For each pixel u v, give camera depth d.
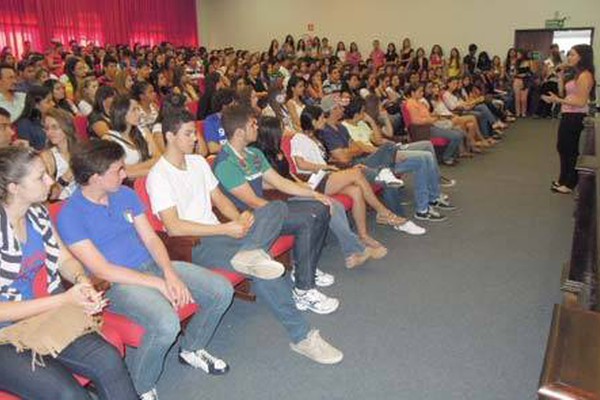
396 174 4.13
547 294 2.88
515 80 11.02
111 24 12.24
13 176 1.56
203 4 14.72
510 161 6.41
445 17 12.28
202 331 2.15
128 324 1.87
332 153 4.02
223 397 2.05
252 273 2.20
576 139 4.73
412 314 2.67
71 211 1.93
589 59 4.62
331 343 2.41
